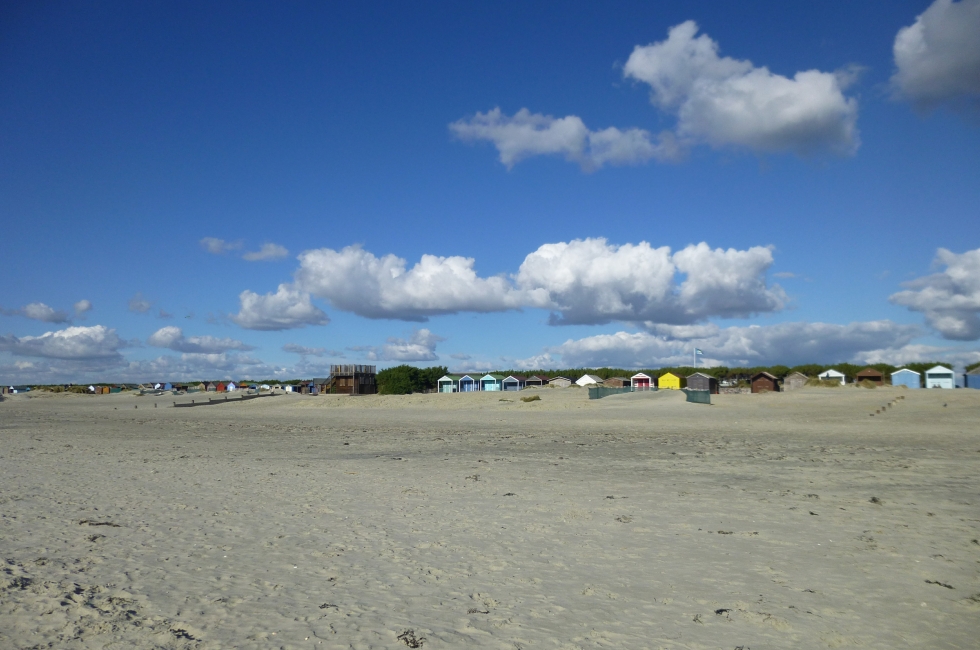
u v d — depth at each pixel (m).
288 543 10.18
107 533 10.80
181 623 6.71
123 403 111.25
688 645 6.28
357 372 120.88
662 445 28.44
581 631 6.62
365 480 17.22
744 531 11.04
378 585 8.08
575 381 130.25
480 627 6.69
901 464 20.66
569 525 11.51
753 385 96.38
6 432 38.66
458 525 11.49
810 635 6.56
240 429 42.09
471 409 71.75
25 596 7.44
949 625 6.83
